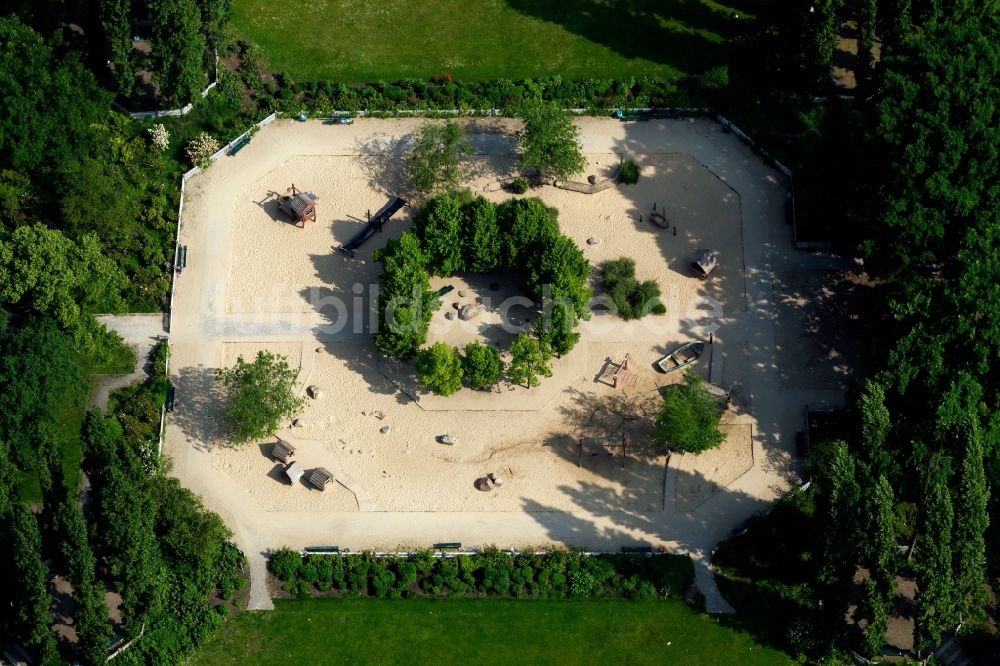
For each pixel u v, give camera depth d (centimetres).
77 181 17188
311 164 18838
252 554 16150
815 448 16562
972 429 14862
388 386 17175
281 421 16950
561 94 19250
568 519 16375
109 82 19238
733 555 16050
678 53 19675
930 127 15938
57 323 16488
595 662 15525
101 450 15112
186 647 15462
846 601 15650
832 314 17588
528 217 17188
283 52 19825
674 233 18200
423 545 16188
